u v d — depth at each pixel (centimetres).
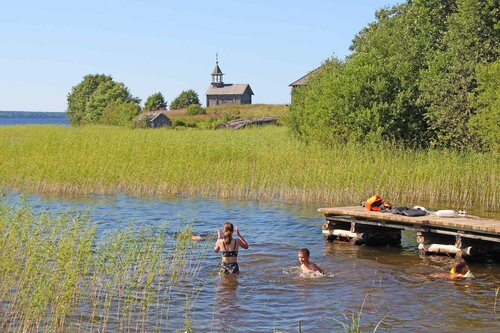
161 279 1466
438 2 4631
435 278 1570
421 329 1188
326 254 1830
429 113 3791
